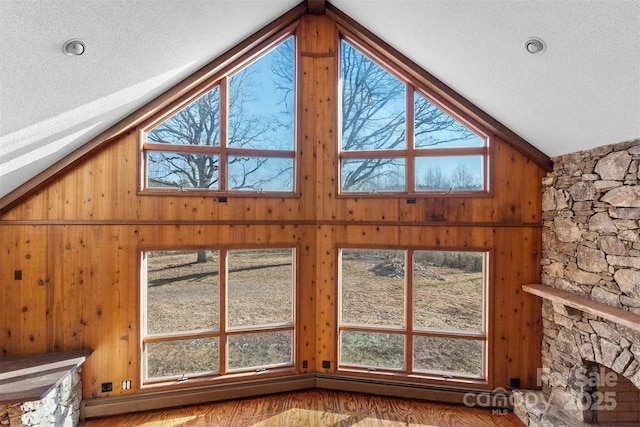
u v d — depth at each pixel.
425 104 3.89
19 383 2.67
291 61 3.97
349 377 3.89
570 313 3.06
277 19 3.66
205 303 3.78
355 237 3.89
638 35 2.01
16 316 3.26
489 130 3.66
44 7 1.94
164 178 3.68
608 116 2.61
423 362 3.84
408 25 3.18
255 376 3.81
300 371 3.92
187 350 3.72
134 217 3.50
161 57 2.90
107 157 3.44
